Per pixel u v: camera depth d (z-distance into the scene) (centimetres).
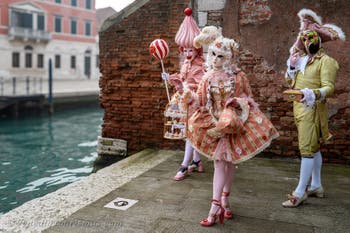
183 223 334
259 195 411
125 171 500
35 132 1349
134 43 639
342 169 526
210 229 323
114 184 441
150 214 352
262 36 574
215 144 332
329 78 364
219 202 331
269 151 582
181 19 607
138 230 318
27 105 1883
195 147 339
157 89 632
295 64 396
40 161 851
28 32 3350
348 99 541
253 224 336
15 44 3312
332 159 556
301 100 342
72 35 3819
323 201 397
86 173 732
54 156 910
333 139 552
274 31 568
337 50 539
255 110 338
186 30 461
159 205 376
